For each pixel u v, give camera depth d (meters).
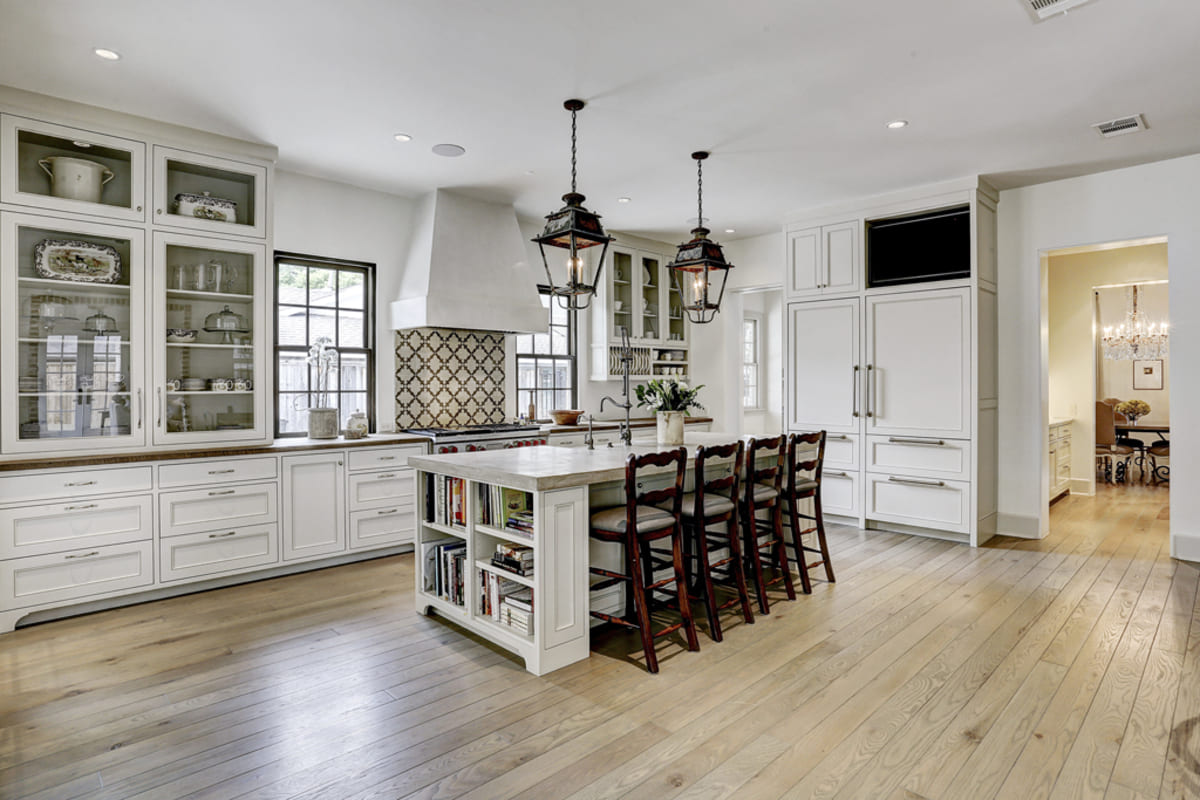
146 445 3.78
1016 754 2.15
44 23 2.73
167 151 3.83
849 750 2.19
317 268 4.91
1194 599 3.67
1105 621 3.34
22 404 3.44
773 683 2.68
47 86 3.32
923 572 4.23
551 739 2.26
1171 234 4.50
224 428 4.12
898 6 2.64
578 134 4.00
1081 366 7.09
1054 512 6.18
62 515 3.42
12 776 2.04
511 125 3.87
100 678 2.73
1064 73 3.23
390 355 5.21
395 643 3.11
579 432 5.82
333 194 4.91
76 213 3.54
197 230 3.95
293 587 3.97
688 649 3.04
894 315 5.27
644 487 3.49
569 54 3.04
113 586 3.56
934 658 2.91
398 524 4.71
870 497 5.42
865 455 5.44
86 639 3.16
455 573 3.33
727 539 4.10
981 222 4.97
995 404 5.24
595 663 2.89
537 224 6.19
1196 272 4.42
